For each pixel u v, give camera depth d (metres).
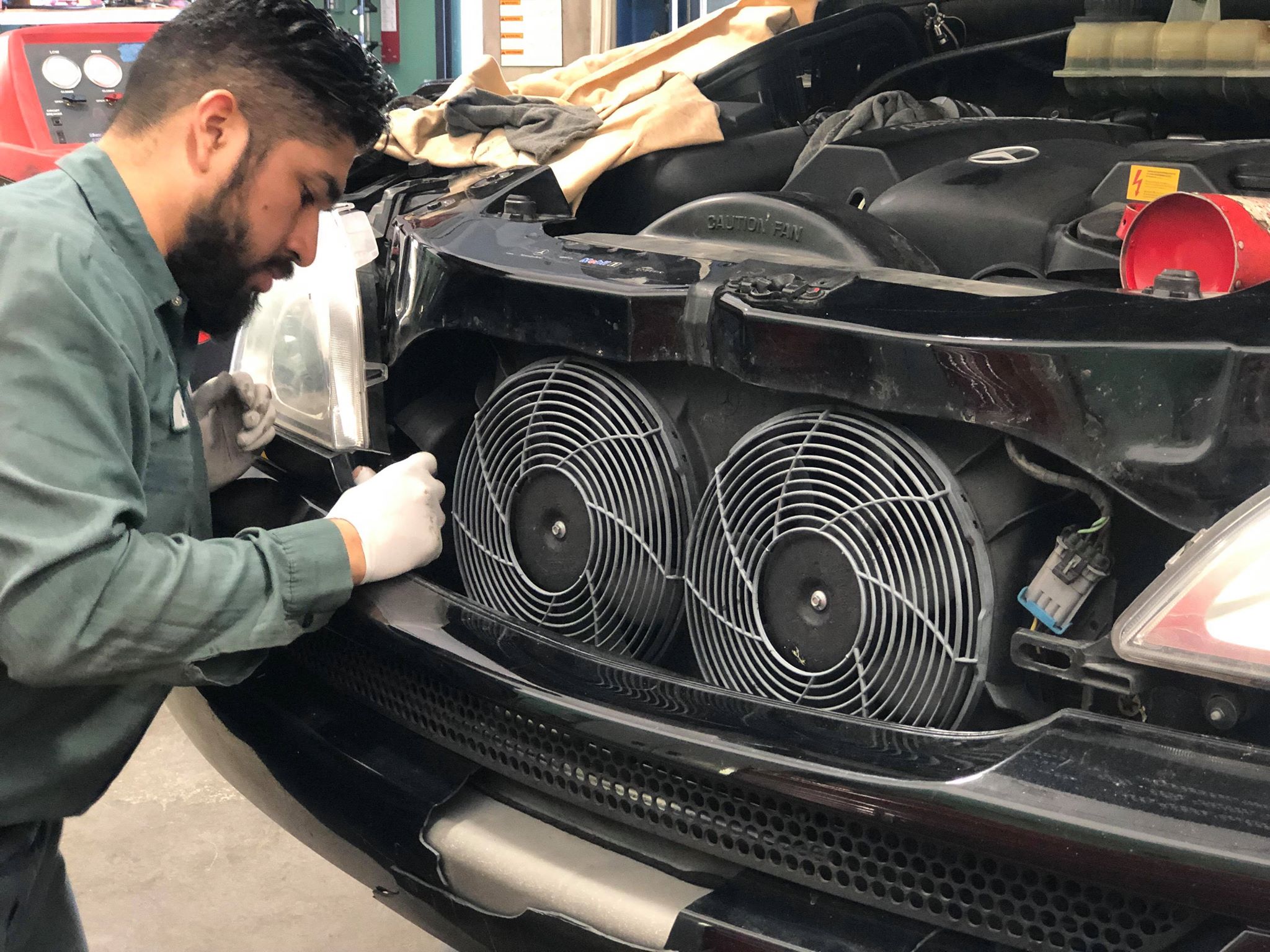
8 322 0.95
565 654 1.19
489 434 1.39
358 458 1.53
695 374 1.26
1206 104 1.70
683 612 1.28
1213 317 0.92
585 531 1.30
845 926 0.96
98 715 1.13
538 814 1.18
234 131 1.06
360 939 1.77
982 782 0.88
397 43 5.24
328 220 1.53
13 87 3.49
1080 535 0.98
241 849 1.98
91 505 0.96
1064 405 0.95
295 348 1.53
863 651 1.08
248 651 1.14
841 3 2.24
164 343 1.12
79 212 1.05
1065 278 1.40
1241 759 0.84
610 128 1.84
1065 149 1.61
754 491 1.15
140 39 3.64
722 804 1.04
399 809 1.23
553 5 4.83
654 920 1.04
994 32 2.22
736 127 2.04
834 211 1.38
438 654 1.19
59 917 1.33
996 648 1.03
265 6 1.04
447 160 1.85
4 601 0.96
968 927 0.92
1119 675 0.91
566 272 1.28
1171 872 0.79
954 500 1.04
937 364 1.00
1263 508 0.86
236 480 1.55
